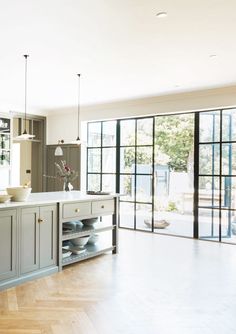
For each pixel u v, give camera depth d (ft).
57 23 10.26
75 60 13.91
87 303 10.13
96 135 24.73
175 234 20.79
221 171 19.12
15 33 11.02
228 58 13.57
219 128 19.19
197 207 19.89
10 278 11.37
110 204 15.90
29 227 12.03
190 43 11.93
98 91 19.51
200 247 17.37
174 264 14.19
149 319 9.08
